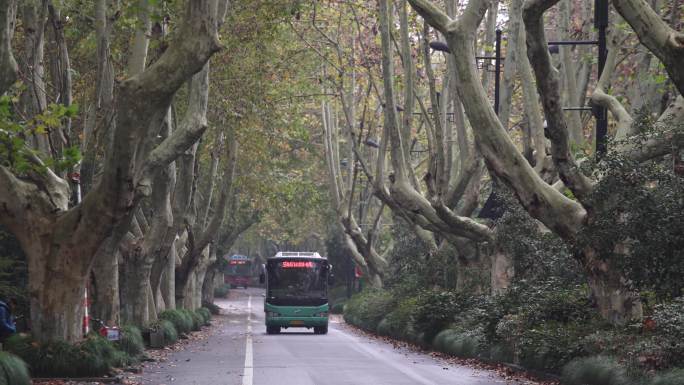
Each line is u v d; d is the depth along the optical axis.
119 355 38.84
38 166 31.05
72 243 36.03
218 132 71.06
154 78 32.91
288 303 83.25
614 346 32.38
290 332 86.38
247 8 60.03
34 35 36.50
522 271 51.28
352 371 40.91
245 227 126.19
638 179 34.53
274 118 71.62
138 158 34.44
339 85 72.94
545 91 36.06
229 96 64.62
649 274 33.62
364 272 107.69
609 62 45.50
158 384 34.41
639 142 36.41
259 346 60.72
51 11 37.16
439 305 56.56
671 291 33.34
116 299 44.44
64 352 35.53
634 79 56.41
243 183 96.19
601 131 42.09
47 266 36.22
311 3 67.12
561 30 51.66
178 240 80.44
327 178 128.38
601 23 41.66
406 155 64.06
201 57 32.81
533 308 40.59
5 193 35.88
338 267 149.00
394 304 77.69
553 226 38.78
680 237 32.78
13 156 30.77
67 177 39.38
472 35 39.19
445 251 72.19
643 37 30.33
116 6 38.09
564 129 36.75
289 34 75.56
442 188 57.03
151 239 54.62
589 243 35.44
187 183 63.00
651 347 28.75
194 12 32.62
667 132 36.66
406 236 87.00
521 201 39.16
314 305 83.44
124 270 57.12
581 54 56.75
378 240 116.00
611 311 37.75
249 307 148.50
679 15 48.97
